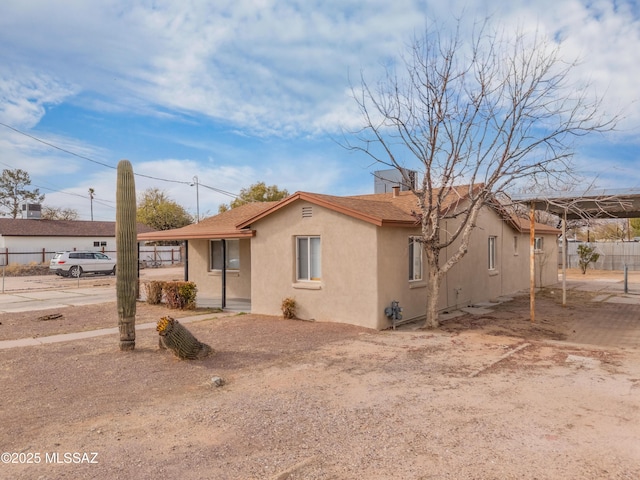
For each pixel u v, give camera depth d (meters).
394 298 11.37
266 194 45.25
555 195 11.37
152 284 15.40
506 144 10.26
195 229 16.80
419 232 12.61
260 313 13.12
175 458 4.30
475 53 13.38
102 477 3.95
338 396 6.07
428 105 10.43
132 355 8.42
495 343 9.24
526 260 20.25
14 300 17.28
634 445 4.46
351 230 11.19
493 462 4.14
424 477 3.89
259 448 4.51
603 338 10.02
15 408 5.76
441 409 5.53
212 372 7.29
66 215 63.78
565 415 5.29
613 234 42.81
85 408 5.74
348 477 3.90
